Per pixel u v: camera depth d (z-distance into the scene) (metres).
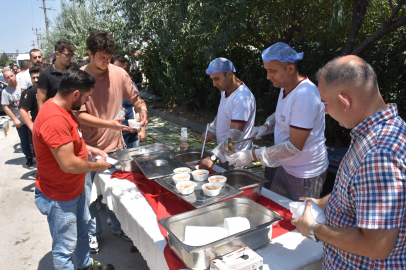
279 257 1.46
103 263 2.71
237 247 1.43
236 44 7.56
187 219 1.68
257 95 6.88
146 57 10.44
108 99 2.70
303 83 1.94
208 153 2.79
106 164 2.10
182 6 6.05
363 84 0.97
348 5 5.16
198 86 8.65
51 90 3.38
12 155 6.23
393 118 0.96
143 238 1.80
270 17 5.56
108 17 9.11
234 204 1.81
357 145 1.03
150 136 7.11
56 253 2.04
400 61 4.32
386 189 0.88
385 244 0.91
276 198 2.10
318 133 2.00
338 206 1.13
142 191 2.24
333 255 1.19
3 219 3.66
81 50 12.15
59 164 1.77
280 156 1.99
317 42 6.24
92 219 2.77
